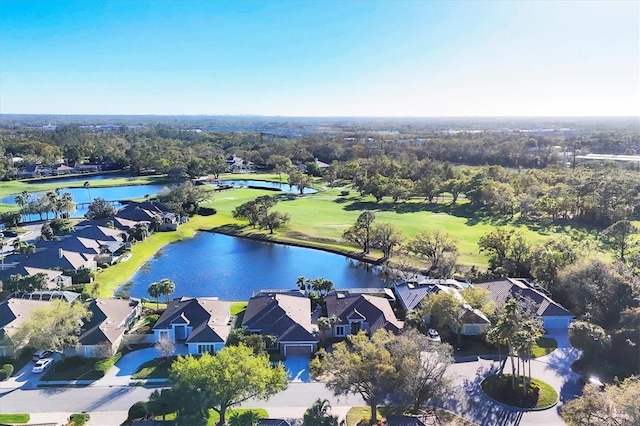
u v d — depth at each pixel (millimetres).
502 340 50031
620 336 52375
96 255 94875
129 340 61375
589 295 63406
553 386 50188
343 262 102188
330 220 134750
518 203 135875
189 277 92562
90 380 52250
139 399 48594
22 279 74938
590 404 37375
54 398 48719
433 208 153125
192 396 40781
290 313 65125
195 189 154750
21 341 56094
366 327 64000
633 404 35156
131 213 128750
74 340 56312
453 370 53938
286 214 126438
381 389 43688
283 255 107312
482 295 64938
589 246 86500
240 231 125062
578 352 57875
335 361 44906
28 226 126438
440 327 63844
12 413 45938
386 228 100812
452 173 184500
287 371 53406
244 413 45000
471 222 130750
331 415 42844
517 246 84000
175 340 62781
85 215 135125
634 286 61750
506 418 45000
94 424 44094
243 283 89250
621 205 118000
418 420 41812
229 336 60656
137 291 84500
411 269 90688
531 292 68875
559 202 128375
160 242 114812
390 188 160875
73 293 74625
